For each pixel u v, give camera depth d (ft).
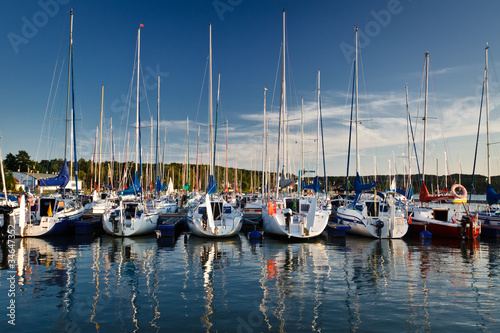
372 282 35.12
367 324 24.77
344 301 29.50
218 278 36.52
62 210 66.95
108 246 54.54
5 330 23.59
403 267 41.45
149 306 28.19
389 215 64.08
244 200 134.51
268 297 30.50
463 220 62.23
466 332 23.54
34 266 40.93
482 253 50.01
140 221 62.90
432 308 27.89
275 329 23.91
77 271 38.86
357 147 75.15
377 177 147.23
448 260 45.27
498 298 30.27
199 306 28.25
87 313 26.66
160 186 125.49
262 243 58.29
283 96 70.33
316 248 53.88
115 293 31.35
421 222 67.67
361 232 63.98
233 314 26.58
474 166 76.38
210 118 75.77
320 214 60.75
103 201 95.45
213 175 67.21
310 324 24.76
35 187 69.62
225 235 60.44
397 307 28.09
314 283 34.78
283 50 70.23
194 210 66.13
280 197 78.84
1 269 39.50
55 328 24.02
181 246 55.26
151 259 45.39
